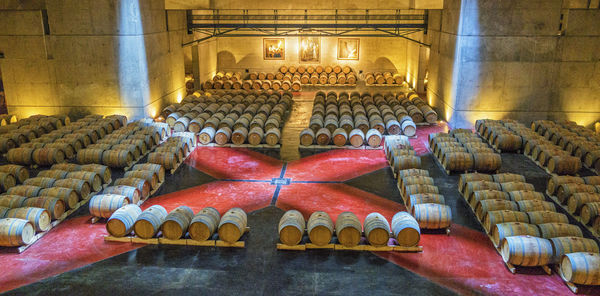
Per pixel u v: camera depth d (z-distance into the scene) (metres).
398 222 11.34
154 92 25.16
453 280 10.02
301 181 16.39
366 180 16.50
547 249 10.00
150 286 9.75
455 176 16.83
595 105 22.94
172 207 14.03
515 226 10.91
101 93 23.75
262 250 11.35
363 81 40.38
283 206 14.15
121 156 17.06
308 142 20.47
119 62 23.19
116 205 12.53
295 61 40.16
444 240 11.90
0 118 22.97
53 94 24.02
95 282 9.89
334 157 19.25
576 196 13.02
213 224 11.64
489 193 13.05
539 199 12.95
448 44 24.50
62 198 13.18
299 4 30.52
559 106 23.05
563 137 18.91
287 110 28.50
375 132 20.22
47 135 19.47
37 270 10.35
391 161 17.70
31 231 11.49
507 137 19.23
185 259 10.88
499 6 21.67
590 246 9.98
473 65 22.56
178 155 17.94
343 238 11.21
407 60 39.00
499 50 22.28
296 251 11.30
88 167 15.45
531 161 18.50
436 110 27.27
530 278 10.08
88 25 22.73
